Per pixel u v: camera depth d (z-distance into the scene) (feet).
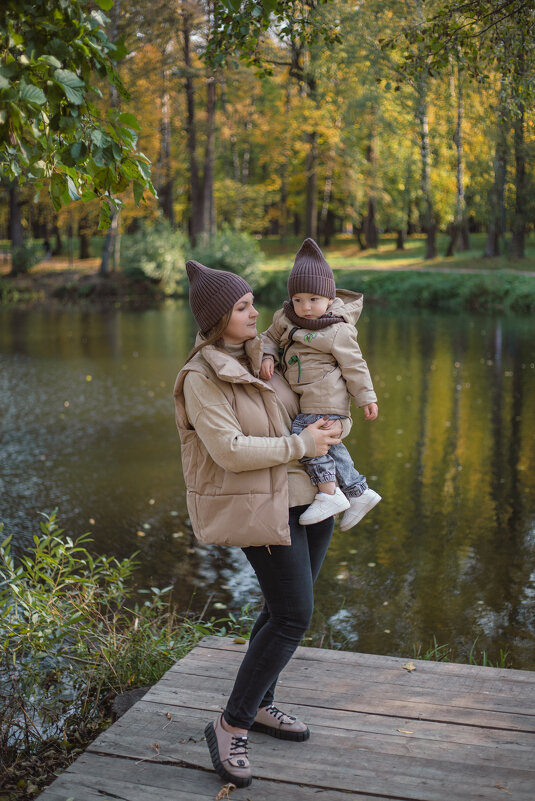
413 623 22.18
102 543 27.78
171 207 151.23
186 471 9.02
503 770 9.14
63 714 12.89
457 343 76.07
